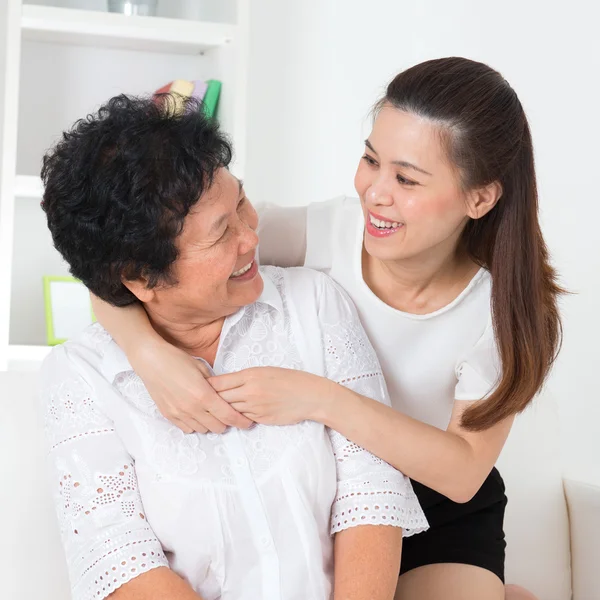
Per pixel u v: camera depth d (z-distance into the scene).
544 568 2.01
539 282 1.52
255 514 1.33
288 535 1.34
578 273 2.85
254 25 3.23
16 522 1.50
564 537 2.04
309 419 1.36
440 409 1.70
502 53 3.06
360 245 1.62
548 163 2.93
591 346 2.84
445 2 3.21
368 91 3.30
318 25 3.27
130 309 1.39
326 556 1.38
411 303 1.61
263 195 3.27
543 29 2.95
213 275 1.27
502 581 1.71
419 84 1.41
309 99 3.27
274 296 1.45
